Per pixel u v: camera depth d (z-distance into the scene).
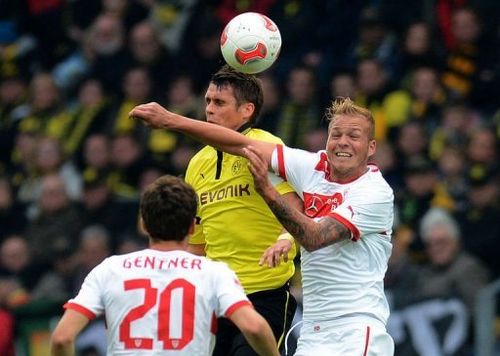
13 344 44.84
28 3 61.50
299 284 41.16
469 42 48.22
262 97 28.47
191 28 54.28
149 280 23.78
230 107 28.11
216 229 27.98
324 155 27.62
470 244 42.31
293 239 27.09
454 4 49.84
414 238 43.06
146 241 47.56
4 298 47.59
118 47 55.41
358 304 27.00
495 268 42.25
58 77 58.28
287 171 27.47
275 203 25.33
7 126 57.22
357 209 26.62
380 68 47.97
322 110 48.59
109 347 23.81
